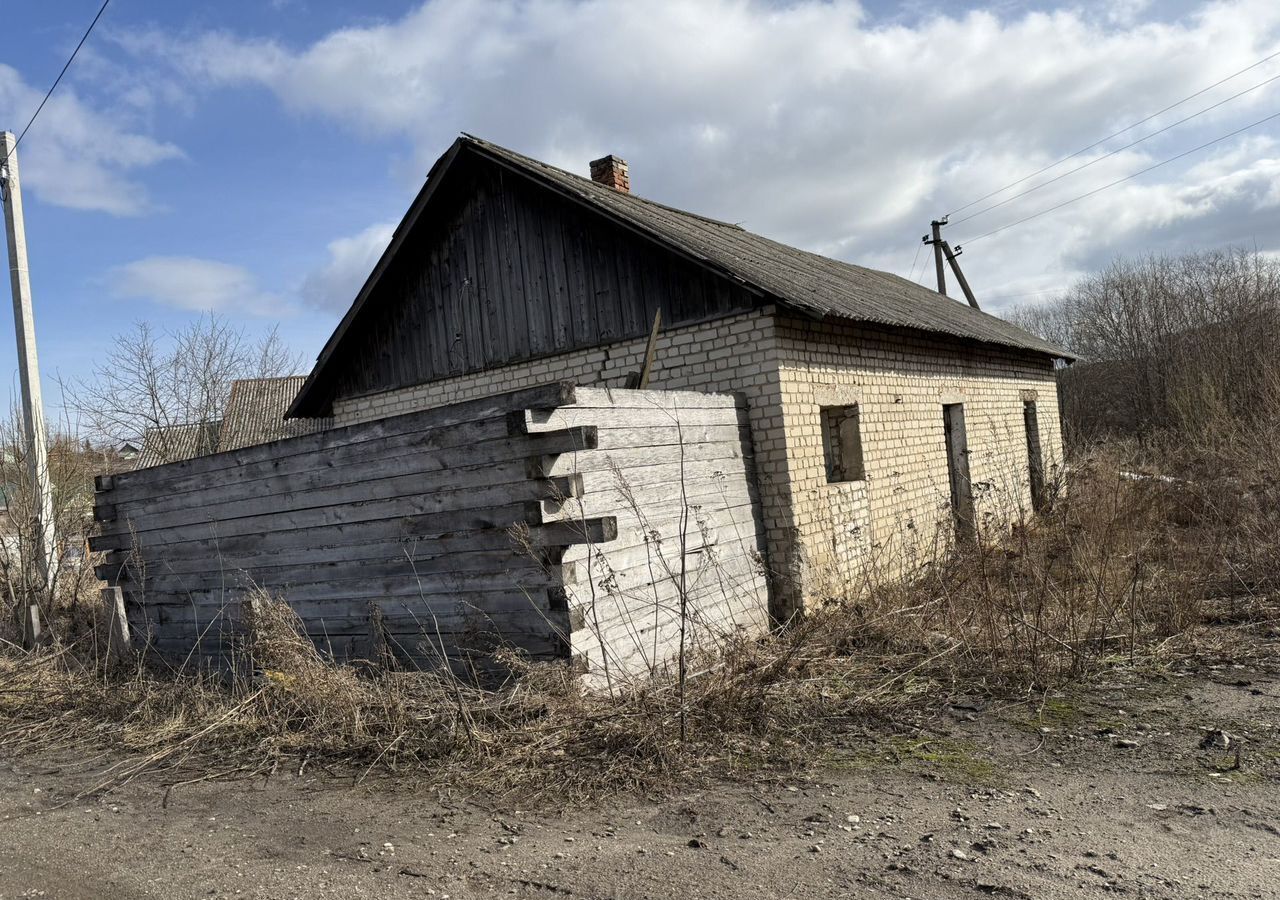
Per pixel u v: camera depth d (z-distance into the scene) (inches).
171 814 170.6
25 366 401.1
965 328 457.1
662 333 335.0
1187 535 330.3
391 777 180.1
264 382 970.1
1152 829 133.8
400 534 233.9
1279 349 701.3
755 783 164.4
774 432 306.0
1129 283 1059.9
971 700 208.8
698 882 124.2
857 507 345.1
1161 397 966.4
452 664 223.1
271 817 163.9
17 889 139.7
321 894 128.6
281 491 261.9
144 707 242.5
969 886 117.7
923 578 307.7
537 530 206.5
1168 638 240.8
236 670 263.7
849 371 351.9
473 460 219.1
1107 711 194.5
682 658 192.7
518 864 134.6
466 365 400.5
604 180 510.9
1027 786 155.8
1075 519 316.2
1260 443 398.3
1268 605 264.2
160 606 297.7
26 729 244.2
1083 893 113.8
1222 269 971.9
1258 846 125.3
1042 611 250.2
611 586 218.1
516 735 185.2
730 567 283.9
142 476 303.1
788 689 210.5
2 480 444.5
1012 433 531.2
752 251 399.2
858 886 119.7
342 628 246.8
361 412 446.6
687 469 268.2
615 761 173.6
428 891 127.1
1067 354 617.9
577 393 219.6
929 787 158.1
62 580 417.1
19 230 407.5
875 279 575.2
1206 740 171.9
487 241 392.5
